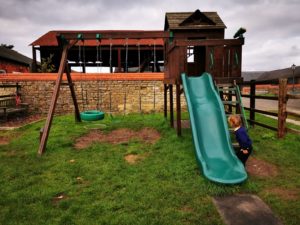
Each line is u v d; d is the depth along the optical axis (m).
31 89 14.09
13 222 3.47
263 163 5.66
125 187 4.57
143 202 3.98
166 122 10.46
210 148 5.80
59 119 11.93
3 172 5.33
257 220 3.48
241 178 4.55
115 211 3.73
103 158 6.17
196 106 7.02
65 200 4.05
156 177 4.96
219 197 4.17
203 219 3.52
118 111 14.25
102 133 9.04
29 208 3.83
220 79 7.80
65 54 8.23
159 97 14.22
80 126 10.05
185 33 18.94
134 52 20.47
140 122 10.91
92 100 14.14
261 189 4.43
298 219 3.50
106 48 18.25
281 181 4.71
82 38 8.18
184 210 3.78
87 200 4.05
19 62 31.27
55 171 5.37
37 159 6.15
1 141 8.14
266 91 38.31
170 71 8.82
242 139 5.00
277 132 7.64
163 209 3.77
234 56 7.91
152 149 6.86
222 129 6.18
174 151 6.54
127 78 14.06
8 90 14.20
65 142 7.54
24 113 13.98
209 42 7.73
